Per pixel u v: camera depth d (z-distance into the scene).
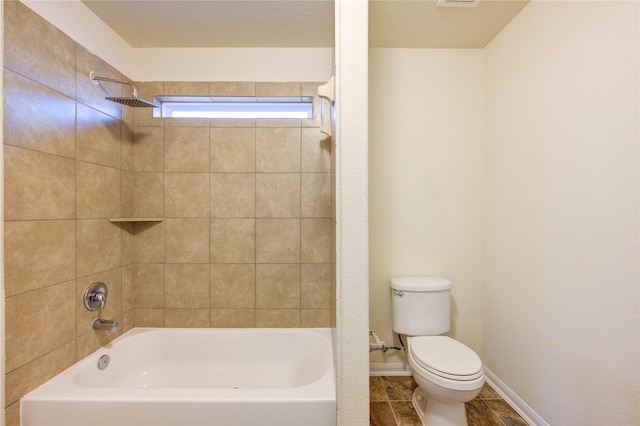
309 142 1.67
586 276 1.08
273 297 1.68
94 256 1.36
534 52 1.34
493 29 1.58
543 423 1.28
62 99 1.19
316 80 1.68
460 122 1.77
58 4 1.17
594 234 1.05
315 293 1.68
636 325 0.92
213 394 1.02
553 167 1.24
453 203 1.78
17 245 1.01
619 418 0.96
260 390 1.04
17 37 1.00
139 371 1.54
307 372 1.46
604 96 1.01
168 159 1.65
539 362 1.31
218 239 1.67
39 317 1.09
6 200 0.97
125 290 1.59
